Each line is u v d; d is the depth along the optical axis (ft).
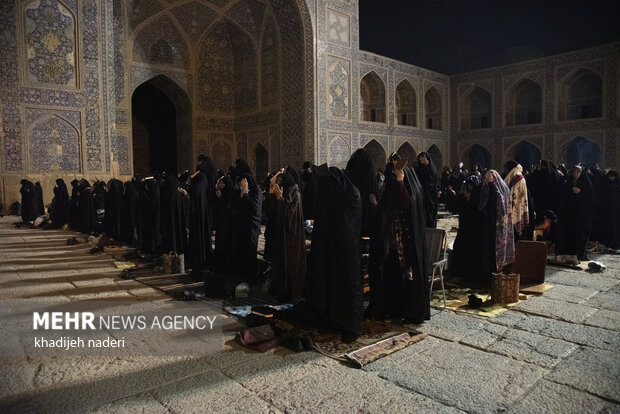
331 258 10.50
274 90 52.11
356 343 10.12
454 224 33.27
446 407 7.27
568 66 60.64
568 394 7.68
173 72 52.49
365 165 15.78
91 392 7.72
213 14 52.65
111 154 38.86
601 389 7.83
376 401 7.46
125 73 48.11
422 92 67.46
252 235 16.01
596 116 60.64
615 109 56.75
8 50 34.27
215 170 20.86
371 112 61.98
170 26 51.47
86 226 29.07
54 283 15.79
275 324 10.68
